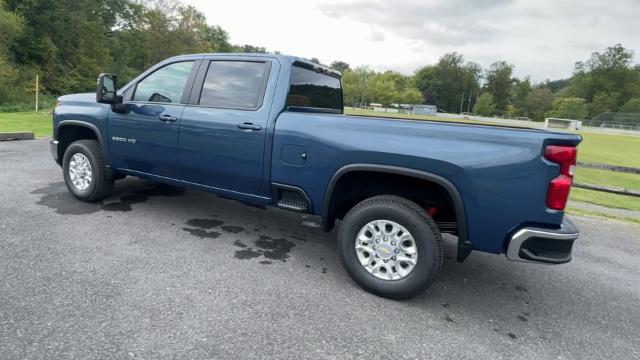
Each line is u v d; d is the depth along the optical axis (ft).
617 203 26.81
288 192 11.82
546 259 8.86
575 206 23.81
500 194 9.02
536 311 10.50
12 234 12.42
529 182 8.78
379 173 10.75
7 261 10.66
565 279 12.67
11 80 92.89
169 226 14.37
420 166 9.63
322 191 11.00
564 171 8.68
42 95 108.37
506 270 13.07
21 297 9.02
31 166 21.86
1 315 8.31
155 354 7.52
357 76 309.22
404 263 10.25
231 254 12.44
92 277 10.18
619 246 16.31
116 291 9.60
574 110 301.22
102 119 14.90
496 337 9.13
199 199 18.01
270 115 11.69
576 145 8.69
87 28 133.49
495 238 9.30
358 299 10.27
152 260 11.47
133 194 18.02
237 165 12.27
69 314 8.53
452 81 412.36
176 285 10.16
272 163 11.63
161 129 13.55
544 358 8.49
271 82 12.00
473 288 11.59
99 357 7.32
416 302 10.44
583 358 8.61
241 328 8.57
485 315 10.07
